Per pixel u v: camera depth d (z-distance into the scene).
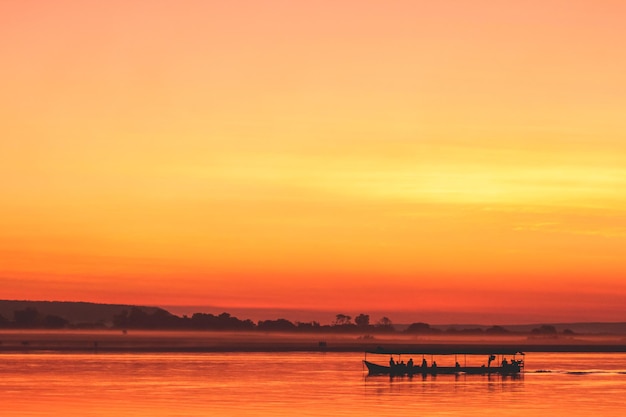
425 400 192.00
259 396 197.25
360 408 175.25
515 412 172.12
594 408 179.50
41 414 165.00
